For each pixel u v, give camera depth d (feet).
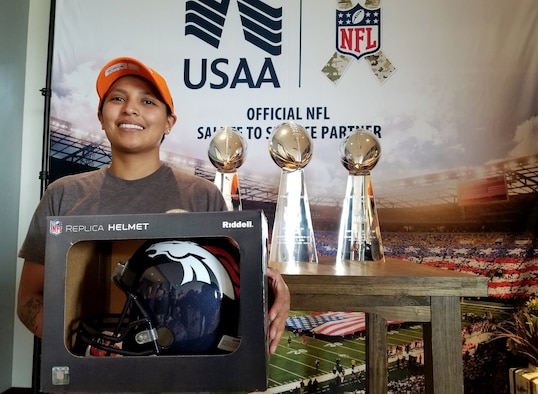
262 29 5.56
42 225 2.81
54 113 5.60
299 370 5.24
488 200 5.21
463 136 5.28
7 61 5.58
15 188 5.80
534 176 5.15
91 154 5.57
